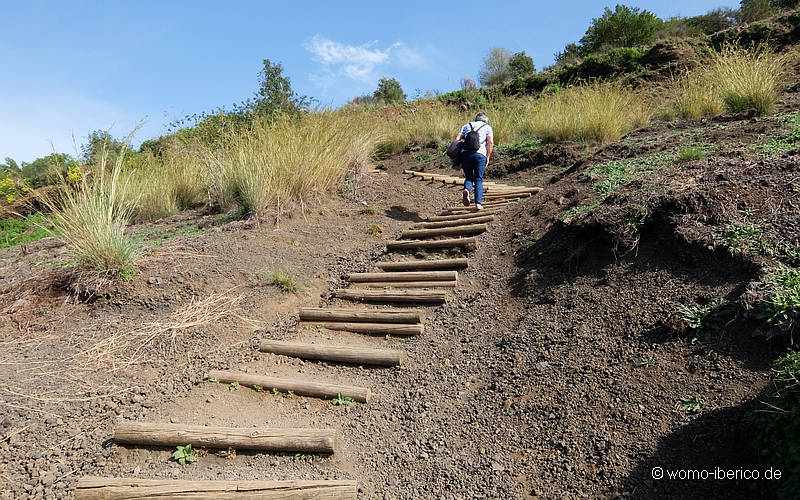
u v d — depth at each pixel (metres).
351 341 4.29
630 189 4.73
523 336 3.80
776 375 2.39
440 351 4.01
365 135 9.38
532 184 7.70
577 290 4.01
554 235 4.89
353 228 6.80
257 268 5.29
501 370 3.55
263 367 3.89
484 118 7.01
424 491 2.70
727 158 4.93
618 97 9.80
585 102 9.67
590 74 16.84
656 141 6.99
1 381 3.45
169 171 8.60
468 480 2.71
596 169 6.45
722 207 3.77
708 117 7.76
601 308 3.66
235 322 4.43
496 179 8.70
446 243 5.73
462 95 18.88
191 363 3.87
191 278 4.89
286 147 7.27
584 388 3.05
